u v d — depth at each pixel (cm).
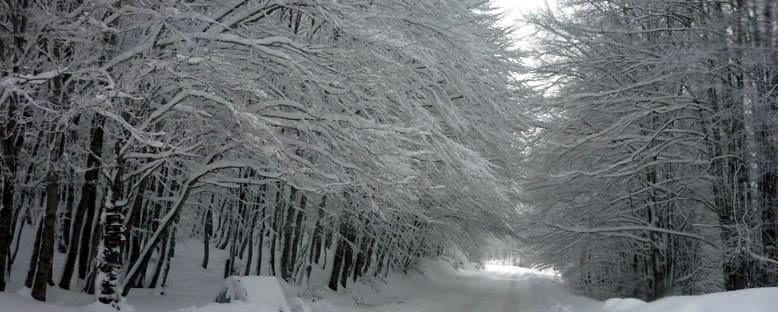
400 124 1286
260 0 1220
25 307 867
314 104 1169
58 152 1065
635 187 1870
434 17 1451
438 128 1423
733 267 1391
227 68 1070
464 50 1474
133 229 1312
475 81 1664
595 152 1823
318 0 1093
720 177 1451
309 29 1369
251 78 1124
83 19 930
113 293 959
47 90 1024
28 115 992
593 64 1758
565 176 1764
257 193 1697
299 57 1129
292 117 1159
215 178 1238
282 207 1986
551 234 1962
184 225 2167
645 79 1605
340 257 1978
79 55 960
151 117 996
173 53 1012
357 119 1162
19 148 1024
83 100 868
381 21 1328
